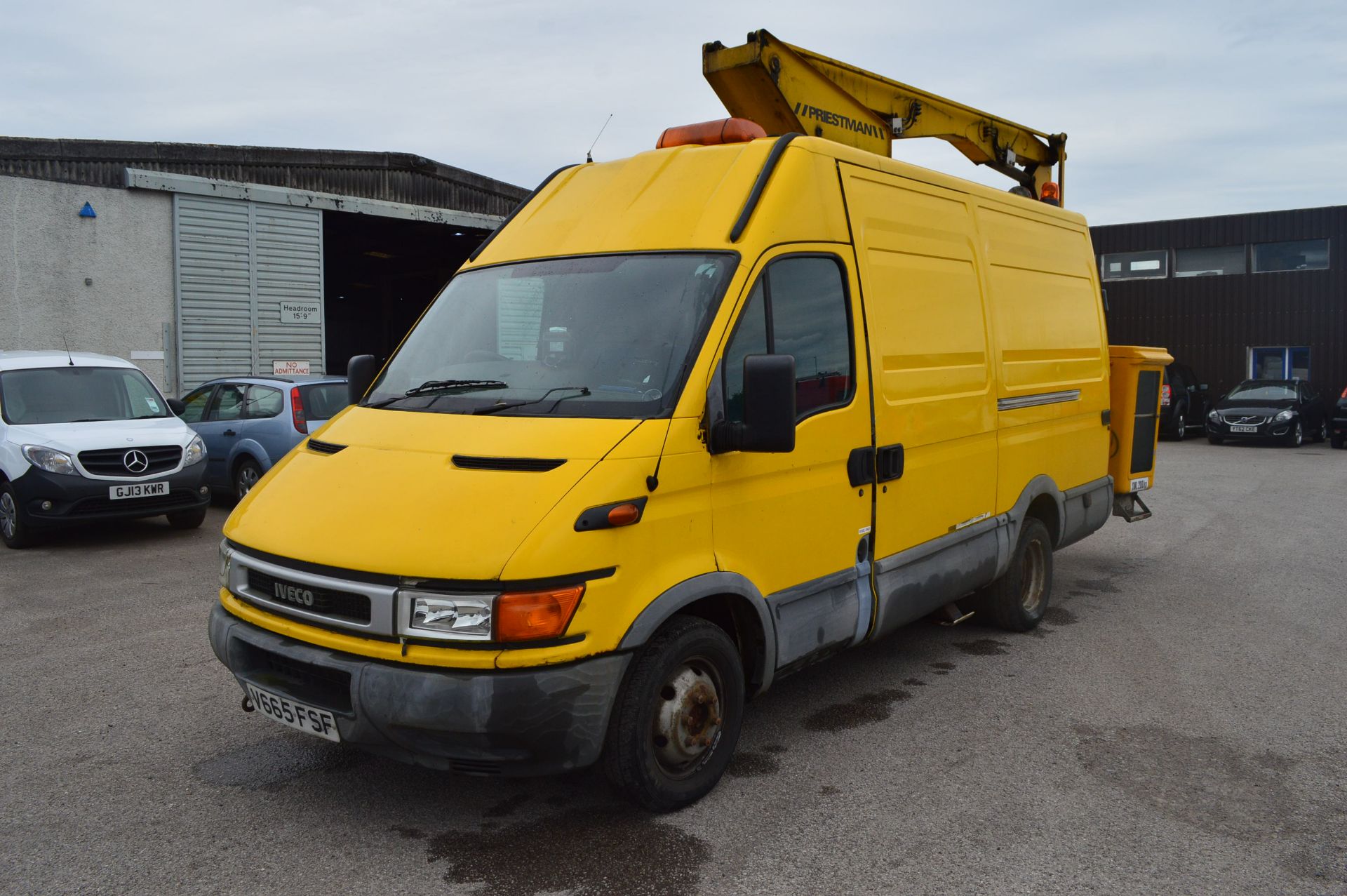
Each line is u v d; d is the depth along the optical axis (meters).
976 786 3.90
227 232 14.59
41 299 12.91
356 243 21.00
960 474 5.16
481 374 3.96
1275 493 12.59
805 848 3.38
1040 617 6.30
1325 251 23.52
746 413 3.45
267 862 3.29
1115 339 26.50
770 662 3.91
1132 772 4.04
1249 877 3.20
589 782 3.92
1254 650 5.82
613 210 4.31
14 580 7.50
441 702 3.06
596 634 3.19
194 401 11.44
